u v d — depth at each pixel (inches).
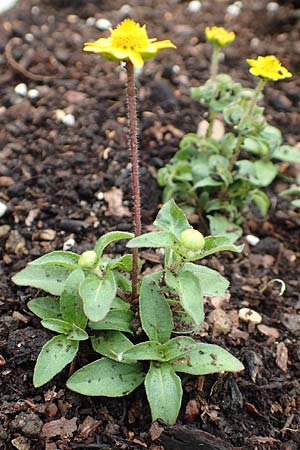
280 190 11.0
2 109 11.6
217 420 7.5
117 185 10.5
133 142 7.1
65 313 7.4
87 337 7.2
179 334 7.9
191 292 6.8
